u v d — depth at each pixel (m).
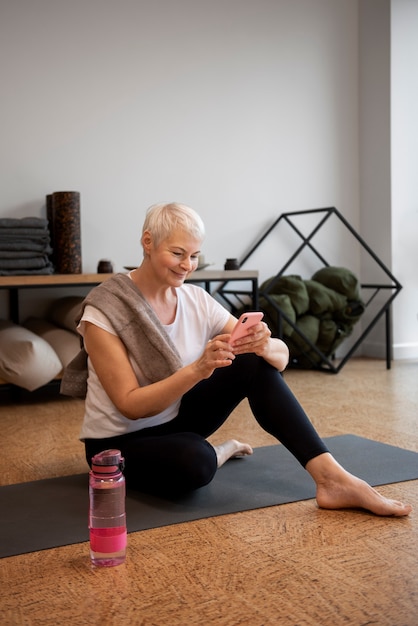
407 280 5.48
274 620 1.41
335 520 1.98
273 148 5.28
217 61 5.05
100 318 2.02
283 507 2.09
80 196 4.59
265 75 5.23
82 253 4.69
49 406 3.87
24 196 4.52
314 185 5.44
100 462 1.70
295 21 5.32
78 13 4.62
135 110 4.80
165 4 4.87
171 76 4.91
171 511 2.06
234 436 3.04
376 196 5.48
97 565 1.69
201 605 1.48
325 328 4.94
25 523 1.99
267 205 5.27
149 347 2.06
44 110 4.55
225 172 5.12
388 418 3.38
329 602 1.48
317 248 5.48
